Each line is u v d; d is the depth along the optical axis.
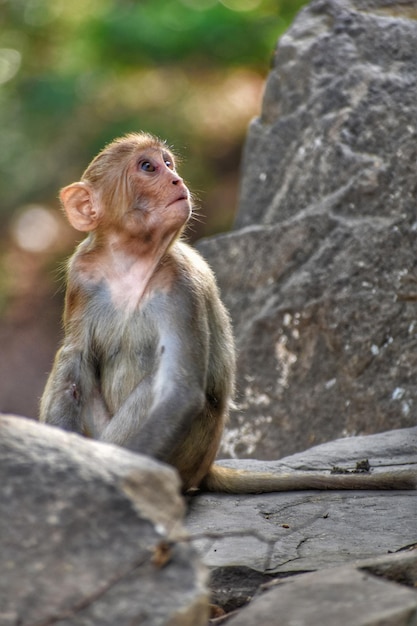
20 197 61.69
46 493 9.33
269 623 9.41
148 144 15.67
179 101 58.84
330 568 11.43
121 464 9.65
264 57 54.28
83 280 15.82
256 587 12.27
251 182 26.23
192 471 15.63
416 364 20.92
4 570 8.95
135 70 56.78
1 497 9.32
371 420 21.31
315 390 22.41
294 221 23.77
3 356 59.69
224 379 15.99
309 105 24.97
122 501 9.29
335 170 23.67
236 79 59.16
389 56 24.33
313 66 25.16
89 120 59.34
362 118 23.67
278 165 25.53
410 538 13.48
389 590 9.88
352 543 13.36
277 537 13.67
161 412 13.97
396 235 21.89
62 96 57.41
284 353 23.03
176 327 14.88
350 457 17.81
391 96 23.50
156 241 15.34
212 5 54.47
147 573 8.95
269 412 23.09
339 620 9.31
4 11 62.22
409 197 22.03
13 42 62.22
